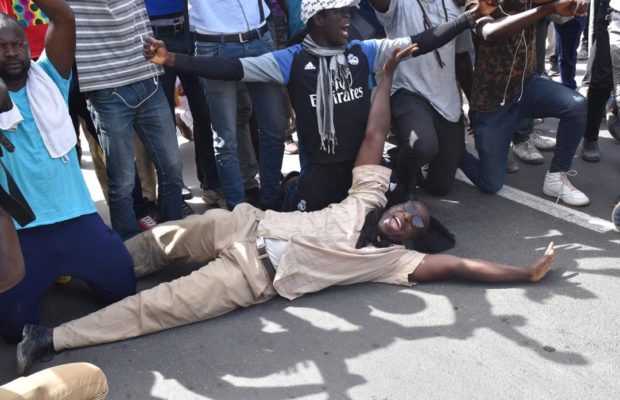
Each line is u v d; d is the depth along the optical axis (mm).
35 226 3178
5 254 1683
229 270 3459
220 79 3859
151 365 3131
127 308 3301
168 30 4418
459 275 3594
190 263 4047
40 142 3139
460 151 4555
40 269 3217
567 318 3320
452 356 3088
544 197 4711
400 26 4281
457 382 2928
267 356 3152
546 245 4051
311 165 4098
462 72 4621
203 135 4703
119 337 3283
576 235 4152
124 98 3801
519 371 2977
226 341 3273
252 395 2912
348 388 2920
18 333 3273
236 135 4500
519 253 3977
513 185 4941
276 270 3504
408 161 4188
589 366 2992
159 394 2947
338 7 3713
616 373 2945
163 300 3314
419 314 3404
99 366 3139
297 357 3133
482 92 4473
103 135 3871
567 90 4438
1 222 1700
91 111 3889
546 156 5418
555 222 4336
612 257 3861
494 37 4043
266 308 3521
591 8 5168
